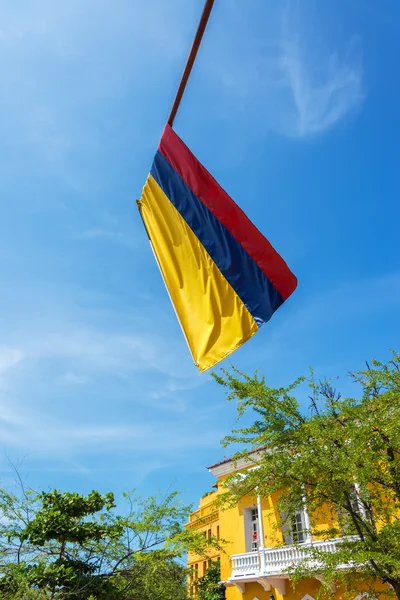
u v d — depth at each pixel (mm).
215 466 21750
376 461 10273
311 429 11000
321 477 10445
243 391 12055
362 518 11055
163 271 7504
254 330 6645
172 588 12445
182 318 7207
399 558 9633
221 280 7062
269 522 18656
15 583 9938
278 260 6926
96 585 10734
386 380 12234
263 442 12016
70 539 11258
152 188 7844
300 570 11594
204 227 7348
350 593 11320
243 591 18688
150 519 12367
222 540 13312
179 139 7707
